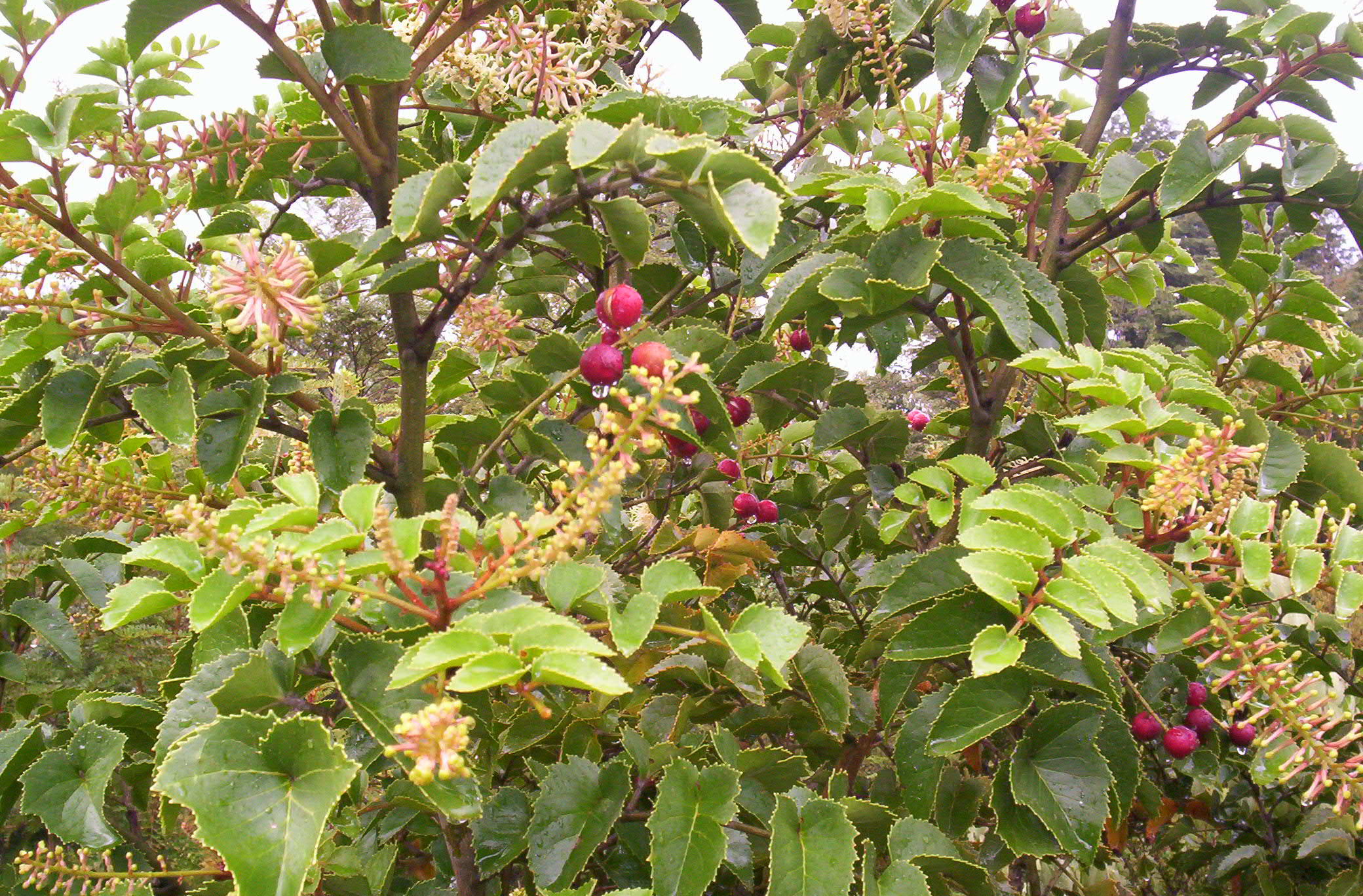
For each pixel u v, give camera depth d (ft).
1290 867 9.93
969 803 6.76
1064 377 6.68
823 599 10.69
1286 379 8.89
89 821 5.37
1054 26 8.82
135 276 5.72
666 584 4.78
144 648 10.57
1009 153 6.30
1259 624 5.36
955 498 6.40
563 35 8.61
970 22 7.35
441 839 7.11
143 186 5.77
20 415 5.96
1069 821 5.19
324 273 5.58
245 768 3.72
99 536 7.14
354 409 5.94
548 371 7.10
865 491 8.86
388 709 4.30
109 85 5.78
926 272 5.65
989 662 4.54
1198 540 5.68
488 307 6.86
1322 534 7.41
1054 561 5.08
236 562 3.92
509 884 6.95
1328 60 7.48
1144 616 6.01
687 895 4.74
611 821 5.41
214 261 4.85
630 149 4.35
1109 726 5.54
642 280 8.77
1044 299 6.15
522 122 4.42
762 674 4.66
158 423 5.43
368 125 5.99
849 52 8.30
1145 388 5.93
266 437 9.02
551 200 4.93
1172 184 7.00
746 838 5.78
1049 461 7.12
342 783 3.69
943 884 5.79
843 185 5.98
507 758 7.08
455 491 6.55
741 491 9.93
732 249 5.91
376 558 4.15
